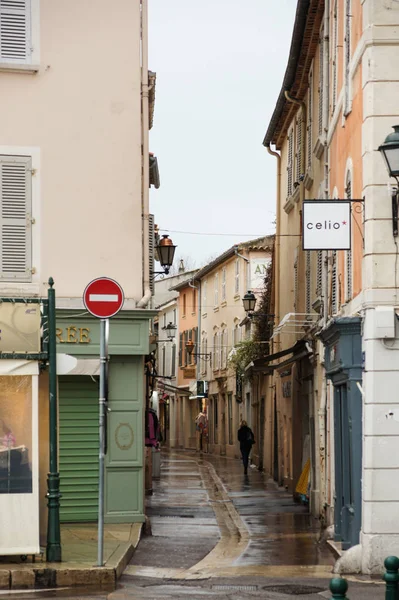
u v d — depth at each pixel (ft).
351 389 51.13
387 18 49.49
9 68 61.46
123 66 62.80
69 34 62.49
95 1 62.80
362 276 50.80
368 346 48.78
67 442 61.98
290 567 50.11
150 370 94.99
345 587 23.41
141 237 62.49
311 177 83.87
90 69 62.54
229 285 196.75
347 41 58.75
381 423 48.21
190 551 55.72
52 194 61.72
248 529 68.18
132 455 62.03
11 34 61.77
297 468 93.81
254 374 148.25
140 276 62.28
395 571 26.23
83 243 61.93
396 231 48.67
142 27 63.21
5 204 61.11
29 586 42.93
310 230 50.24
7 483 45.44
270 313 124.67
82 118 62.28
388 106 49.16
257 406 152.46
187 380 237.66
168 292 280.31
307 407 86.79
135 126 62.69
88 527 60.08
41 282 61.26
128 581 44.73
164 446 258.37
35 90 61.98
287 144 106.93
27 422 45.93
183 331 241.96
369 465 48.11
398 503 47.83
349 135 57.88
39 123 61.82
